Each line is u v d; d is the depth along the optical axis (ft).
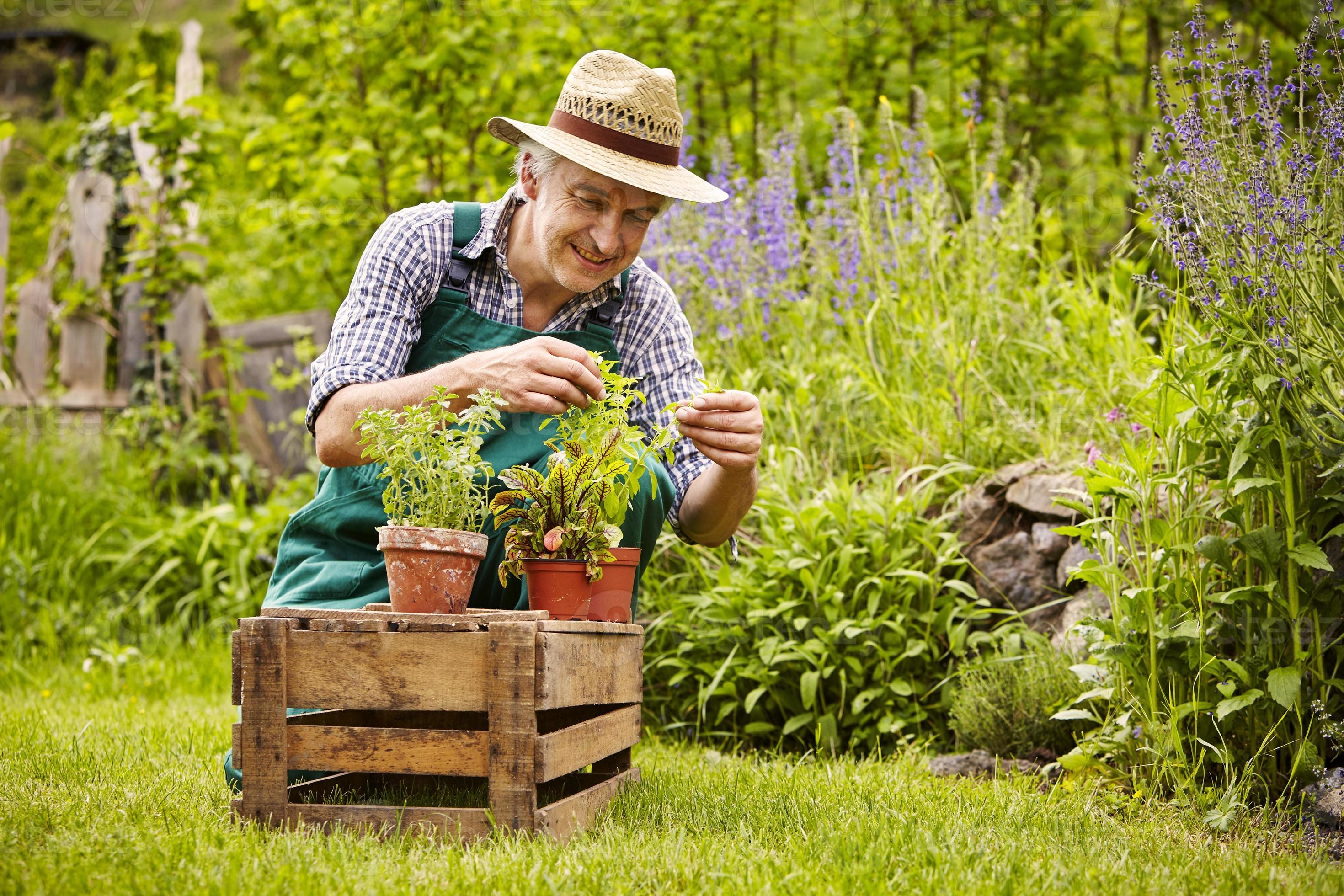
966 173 16.52
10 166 34.83
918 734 9.85
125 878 5.13
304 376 18.22
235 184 24.81
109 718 10.60
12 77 40.37
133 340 18.11
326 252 18.17
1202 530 8.15
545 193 7.52
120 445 17.20
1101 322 12.30
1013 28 17.70
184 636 15.24
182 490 17.89
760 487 11.40
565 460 7.00
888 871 5.51
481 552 6.66
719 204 13.84
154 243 17.66
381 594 7.52
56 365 18.53
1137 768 7.77
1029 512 10.65
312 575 7.67
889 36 17.79
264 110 25.58
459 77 17.04
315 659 6.23
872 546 10.28
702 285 13.62
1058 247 16.79
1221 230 7.54
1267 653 7.39
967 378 12.16
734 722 10.43
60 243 18.11
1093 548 9.39
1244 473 7.61
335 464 7.27
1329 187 7.50
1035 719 8.86
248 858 5.48
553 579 6.93
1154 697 7.66
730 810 6.82
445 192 16.97
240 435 18.89
